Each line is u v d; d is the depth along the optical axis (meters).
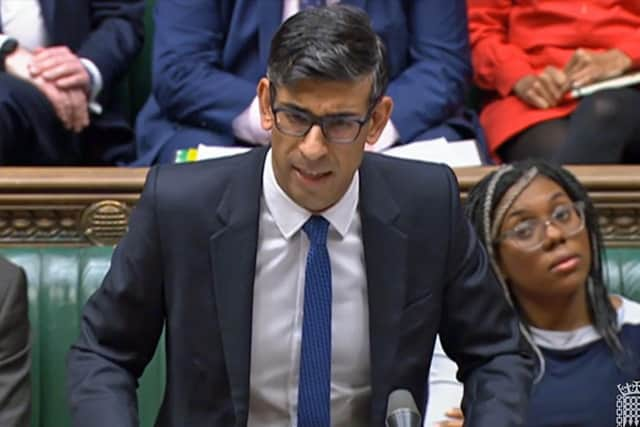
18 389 8.44
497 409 6.51
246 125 11.77
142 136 12.45
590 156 11.68
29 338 8.72
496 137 12.39
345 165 6.13
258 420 6.86
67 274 10.30
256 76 12.11
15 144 11.74
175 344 6.71
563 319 9.20
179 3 12.25
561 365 9.11
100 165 12.85
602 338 9.21
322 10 5.99
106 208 10.48
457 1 12.47
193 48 12.15
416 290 6.75
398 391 6.23
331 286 6.71
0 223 10.48
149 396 10.02
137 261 6.70
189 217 6.66
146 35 13.70
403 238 6.71
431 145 11.51
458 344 6.98
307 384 6.74
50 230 10.52
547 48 12.77
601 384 9.08
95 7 12.87
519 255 9.09
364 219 6.71
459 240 6.85
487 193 9.22
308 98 5.95
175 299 6.68
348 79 5.89
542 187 9.13
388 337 6.68
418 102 12.01
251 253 6.62
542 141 12.09
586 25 12.68
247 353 6.60
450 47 12.35
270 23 11.97
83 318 6.90
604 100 11.76
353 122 6.00
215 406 6.70
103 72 12.32
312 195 6.29
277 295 6.74
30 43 12.44
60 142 12.01
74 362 6.75
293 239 6.70
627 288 10.41
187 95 12.02
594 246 9.27
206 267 6.65
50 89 11.87
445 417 8.83
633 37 12.54
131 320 6.77
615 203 10.61
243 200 6.67
